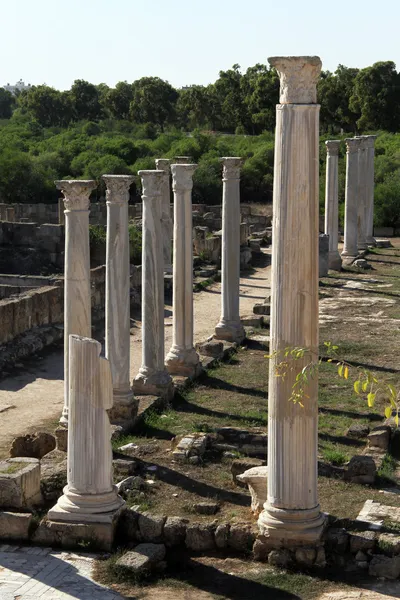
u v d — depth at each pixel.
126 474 16.89
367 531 14.05
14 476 15.03
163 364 22.20
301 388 13.06
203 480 16.78
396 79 92.00
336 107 97.50
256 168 77.69
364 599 12.62
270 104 102.56
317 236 13.52
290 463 13.65
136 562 13.47
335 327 31.25
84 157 79.62
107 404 14.45
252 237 51.94
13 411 22.06
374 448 18.30
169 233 39.66
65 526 14.37
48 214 63.75
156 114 121.50
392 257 47.53
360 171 48.41
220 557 14.04
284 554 13.65
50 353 28.09
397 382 24.11
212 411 21.50
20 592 12.86
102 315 33.50
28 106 130.00
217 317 33.72
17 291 33.56
